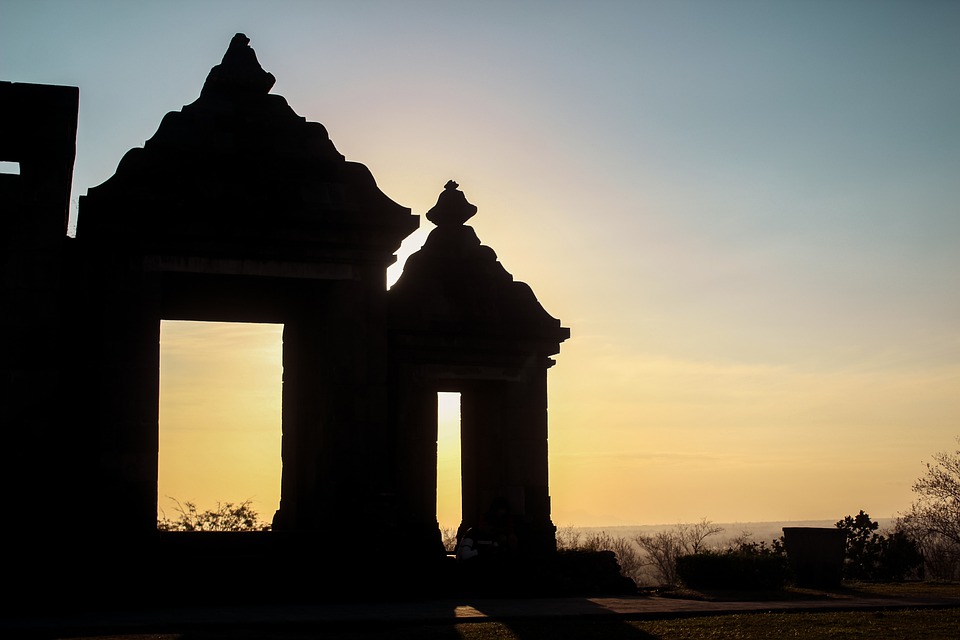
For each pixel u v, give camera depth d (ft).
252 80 74.79
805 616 49.98
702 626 46.29
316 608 55.26
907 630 44.65
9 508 64.28
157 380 68.33
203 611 53.83
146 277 69.21
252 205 70.85
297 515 81.82
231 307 83.56
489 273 85.51
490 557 66.64
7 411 65.36
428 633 44.09
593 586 67.87
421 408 81.15
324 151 74.69
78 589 57.57
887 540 115.44
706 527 212.43
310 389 80.07
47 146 68.74
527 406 83.76
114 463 66.64
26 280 66.90
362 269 74.33
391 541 65.72
